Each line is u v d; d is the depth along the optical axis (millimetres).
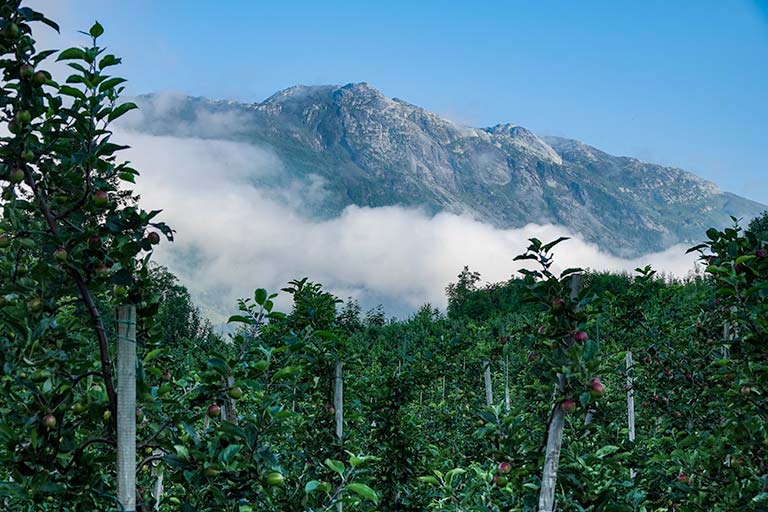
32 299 4047
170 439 4414
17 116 3930
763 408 5039
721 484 5078
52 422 3924
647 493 5773
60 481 4094
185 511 4395
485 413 5301
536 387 5781
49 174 4230
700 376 7598
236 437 4410
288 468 6973
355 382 9414
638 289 9180
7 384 3939
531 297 4691
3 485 3797
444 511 6027
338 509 6574
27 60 4020
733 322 6441
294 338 6340
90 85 4086
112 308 4586
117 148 3979
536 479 5039
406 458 9750
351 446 8320
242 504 4238
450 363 13172
